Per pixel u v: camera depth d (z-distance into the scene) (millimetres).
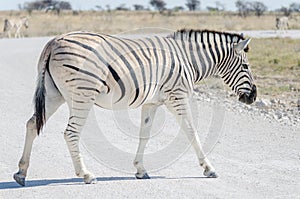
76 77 8852
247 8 109375
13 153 11375
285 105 17406
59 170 10227
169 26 64500
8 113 15617
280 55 33125
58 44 8945
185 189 9047
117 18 86500
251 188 9188
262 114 15773
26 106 16750
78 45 8930
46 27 70125
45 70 9055
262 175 9977
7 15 96812
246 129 13883
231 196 8695
